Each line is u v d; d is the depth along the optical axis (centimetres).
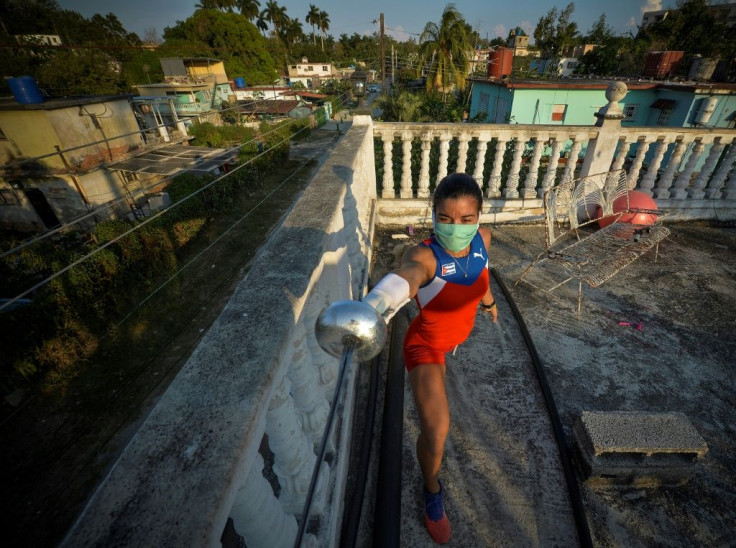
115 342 898
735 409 263
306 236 181
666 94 1567
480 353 310
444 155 550
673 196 570
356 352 88
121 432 712
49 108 1480
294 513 158
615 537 192
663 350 316
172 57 4538
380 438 238
